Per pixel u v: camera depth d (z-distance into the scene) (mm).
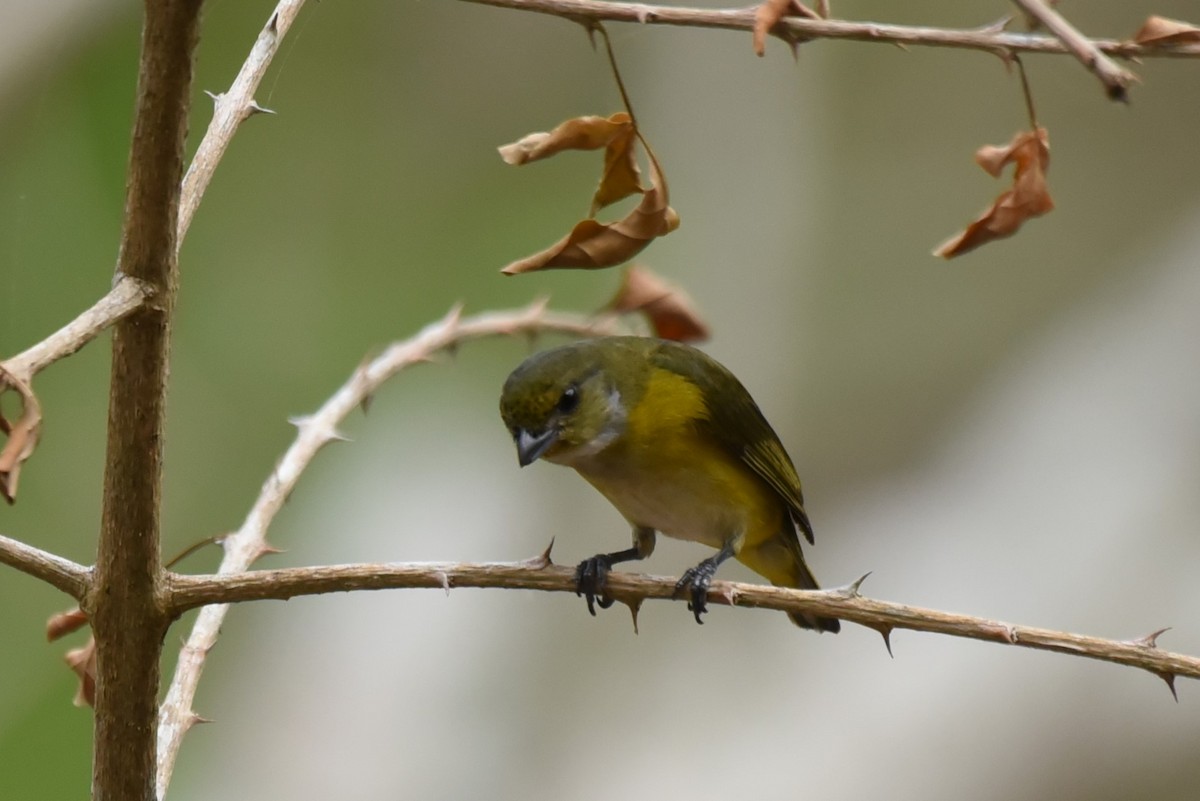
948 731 10547
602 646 12062
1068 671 10672
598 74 15297
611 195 4660
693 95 15109
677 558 13023
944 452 13820
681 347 7793
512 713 11766
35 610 11758
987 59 15562
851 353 15008
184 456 13305
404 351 6055
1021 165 4664
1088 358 13375
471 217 15055
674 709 11492
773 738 10844
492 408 14312
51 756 10945
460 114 15445
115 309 3717
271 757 11633
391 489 13695
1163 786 10242
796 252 15172
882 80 15562
